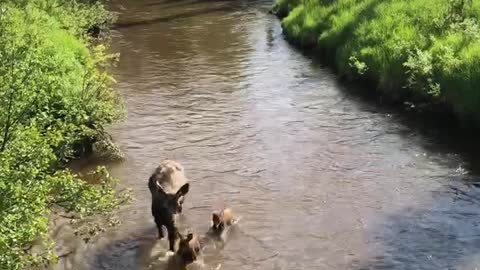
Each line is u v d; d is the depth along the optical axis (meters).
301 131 14.09
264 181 11.70
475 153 12.45
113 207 8.66
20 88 8.12
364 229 9.90
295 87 17.50
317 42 21.27
